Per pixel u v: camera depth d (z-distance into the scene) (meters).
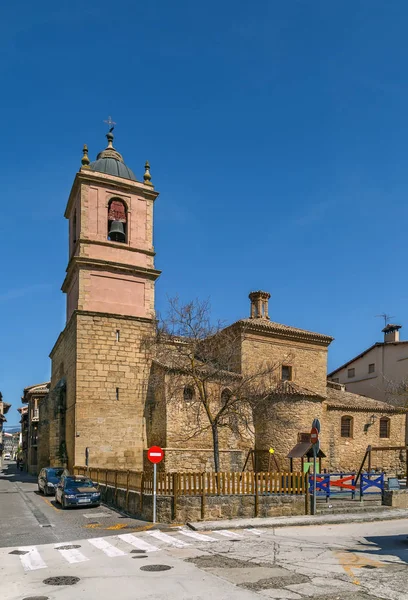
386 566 11.28
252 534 15.63
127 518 19.06
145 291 36.66
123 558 12.16
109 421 33.16
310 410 35.28
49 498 26.98
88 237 35.16
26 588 9.59
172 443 31.42
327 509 19.91
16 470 69.62
